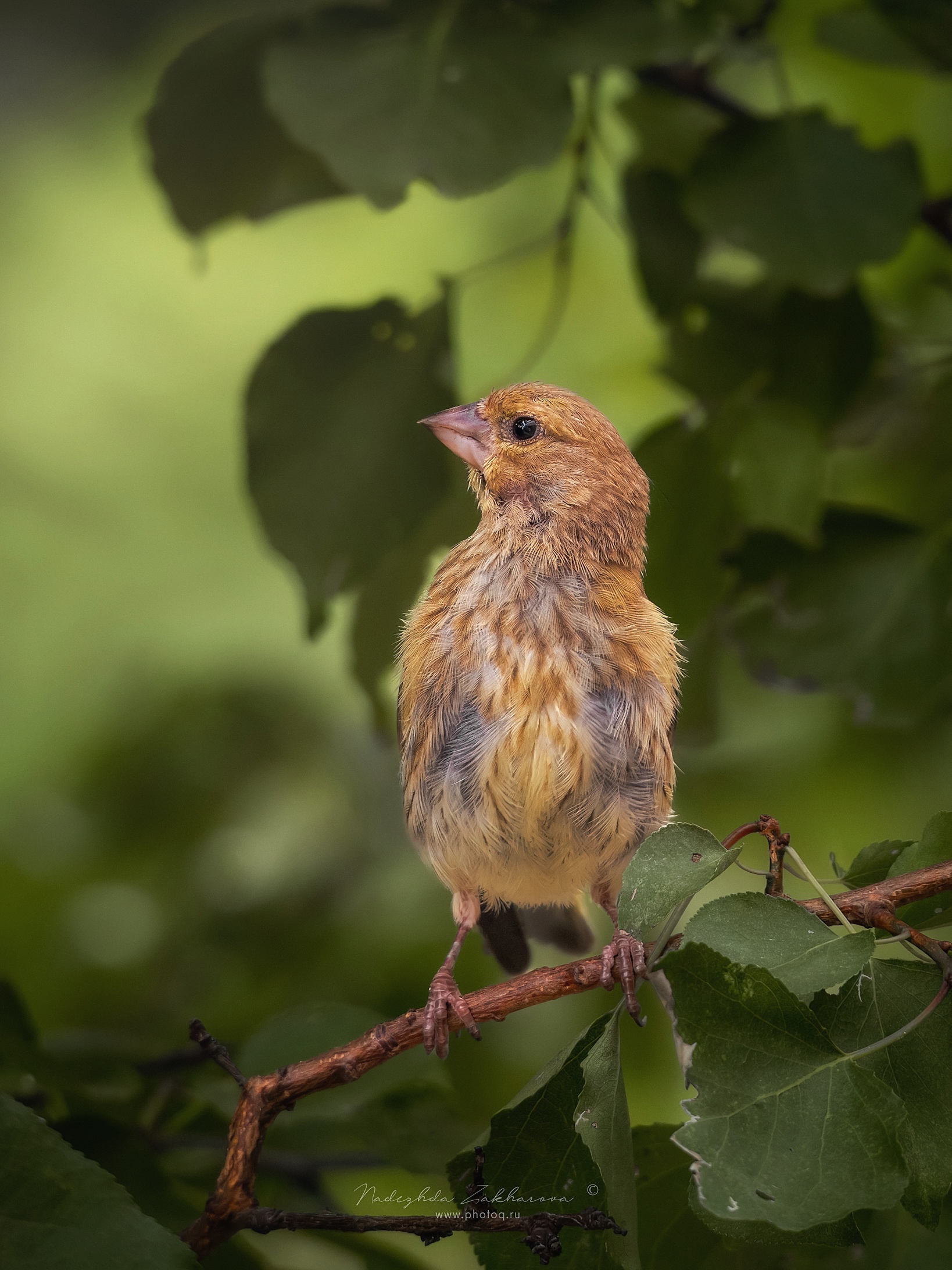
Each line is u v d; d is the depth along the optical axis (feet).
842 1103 9.54
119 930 10.16
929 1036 9.58
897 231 9.84
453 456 9.98
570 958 10.07
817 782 10.13
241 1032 10.09
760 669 9.93
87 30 11.18
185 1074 9.87
